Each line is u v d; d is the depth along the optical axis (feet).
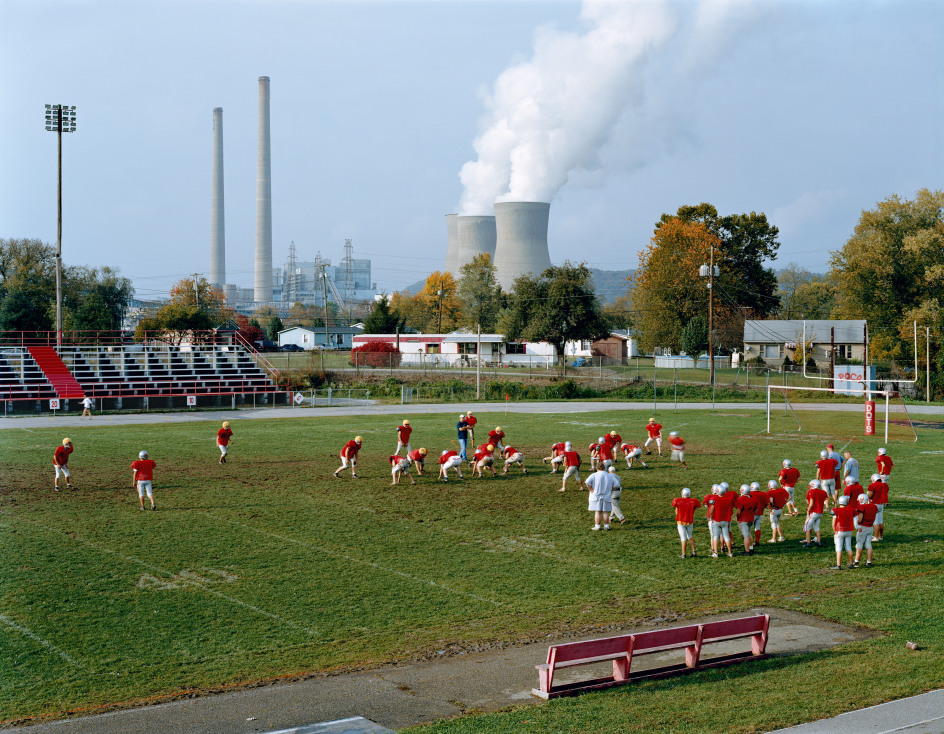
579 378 275.80
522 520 85.51
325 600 60.23
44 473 109.09
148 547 73.46
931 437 151.74
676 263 346.33
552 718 39.73
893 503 94.43
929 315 255.50
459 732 37.96
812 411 192.13
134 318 487.61
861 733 37.42
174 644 51.60
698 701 41.81
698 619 56.54
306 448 134.21
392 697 43.37
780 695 42.50
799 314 481.46
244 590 62.18
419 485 103.55
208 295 424.87
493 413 194.39
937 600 60.34
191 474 109.50
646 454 128.88
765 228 373.40
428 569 68.13
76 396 203.41
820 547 76.43
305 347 500.74
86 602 59.11
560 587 63.87
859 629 54.39
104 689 44.83
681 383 261.85
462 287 429.38
